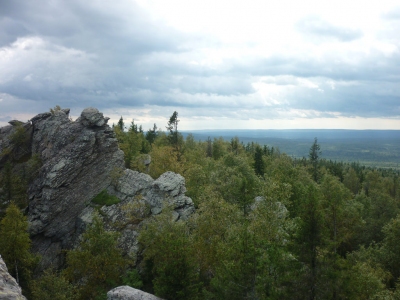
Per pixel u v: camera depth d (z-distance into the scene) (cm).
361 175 14738
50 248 5900
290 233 3762
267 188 4447
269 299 2595
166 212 4638
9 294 1415
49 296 3781
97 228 4212
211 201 3988
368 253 4762
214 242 3609
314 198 2558
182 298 3091
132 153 10050
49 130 7412
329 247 2517
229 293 2822
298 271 2541
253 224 3819
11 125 8125
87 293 4081
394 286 4281
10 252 4450
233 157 9325
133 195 6538
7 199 6291
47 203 5912
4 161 7238
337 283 2392
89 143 6512
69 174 6194
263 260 2827
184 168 8431
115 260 4175
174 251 3225
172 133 11519
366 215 7119
